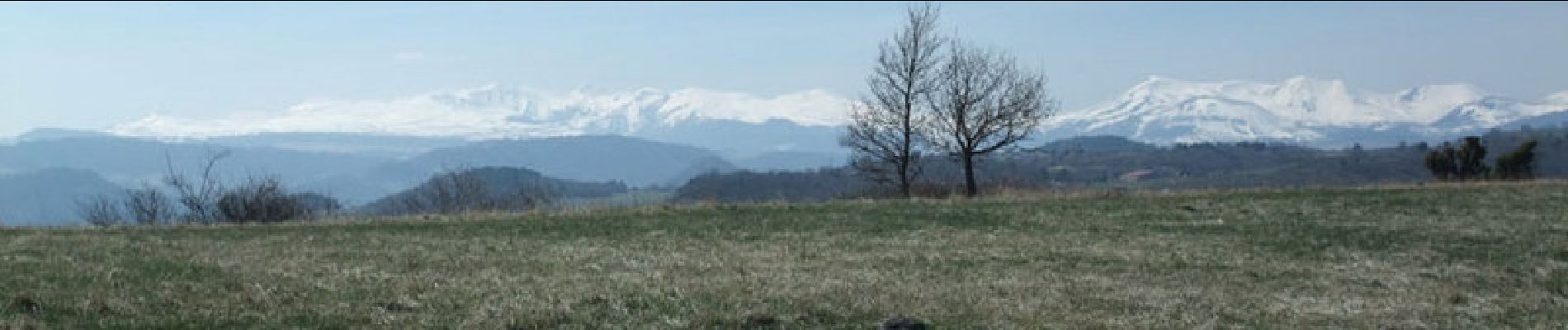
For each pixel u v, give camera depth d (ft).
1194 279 72.43
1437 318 59.88
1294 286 69.87
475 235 94.89
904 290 65.57
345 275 69.10
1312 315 60.59
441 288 64.18
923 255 82.12
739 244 88.63
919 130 163.43
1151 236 93.35
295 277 67.56
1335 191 130.52
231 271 69.36
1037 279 71.56
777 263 77.66
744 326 53.93
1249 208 113.29
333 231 98.58
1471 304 63.87
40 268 67.82
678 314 56.24
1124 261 79.87
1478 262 79.10
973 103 159.84
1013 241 90.17
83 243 85.51
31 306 55.26
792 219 106.01
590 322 54.44
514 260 78.33
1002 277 72.23
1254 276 73.67
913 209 115.24
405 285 64.80
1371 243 87.76
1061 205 117.60
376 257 79.30
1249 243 89.25
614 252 82.99
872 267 76.07
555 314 55.62
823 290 65.10
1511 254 81.97
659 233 96.37
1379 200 118.21
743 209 117.60
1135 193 133.90
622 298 60.75
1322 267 77.25
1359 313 61.31
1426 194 123.65
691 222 104.78
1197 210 112.57
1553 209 108.06
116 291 60.08
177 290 61.52
